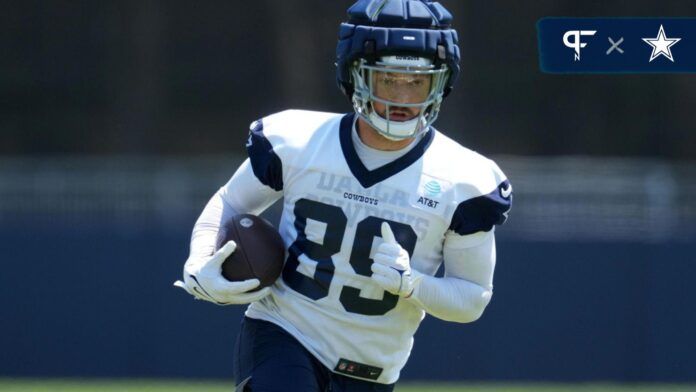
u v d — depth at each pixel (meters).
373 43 12.53
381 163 12.96
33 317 33.47
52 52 58.28
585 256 33.53
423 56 12.55
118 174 35.47
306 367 13.20
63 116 57.94
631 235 33.88
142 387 31.55
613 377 33.41
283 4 58.84
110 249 33.59
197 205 35.22
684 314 33.56
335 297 13.11
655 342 33.50
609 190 34.97
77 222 34.44
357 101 12.84
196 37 58.84
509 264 33.41
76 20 58.56
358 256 12.97
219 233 13.44
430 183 12.97
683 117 55.34
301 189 13.13
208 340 33.34
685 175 35.94
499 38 56.31
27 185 34.94
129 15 58.59
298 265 13.23
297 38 58.78
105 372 33.41
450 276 13.50
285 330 13.40
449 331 33.00
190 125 58.25
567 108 55.66
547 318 33.34
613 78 55.59
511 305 33.31
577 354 33.38
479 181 13.05
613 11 56.75
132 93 58.34
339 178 12.99
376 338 13.33
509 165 36.66
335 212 12.99
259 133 13.40
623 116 55.47
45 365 33.47
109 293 33.50
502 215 13.20
